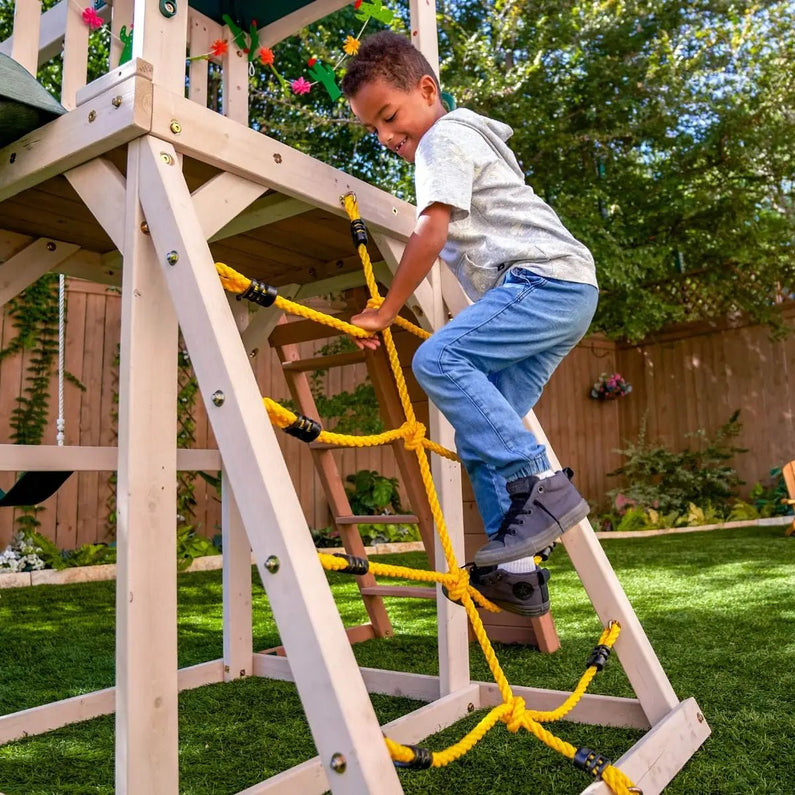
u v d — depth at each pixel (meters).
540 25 5.89
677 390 7.85
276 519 0.93
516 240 1.42
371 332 1.37
